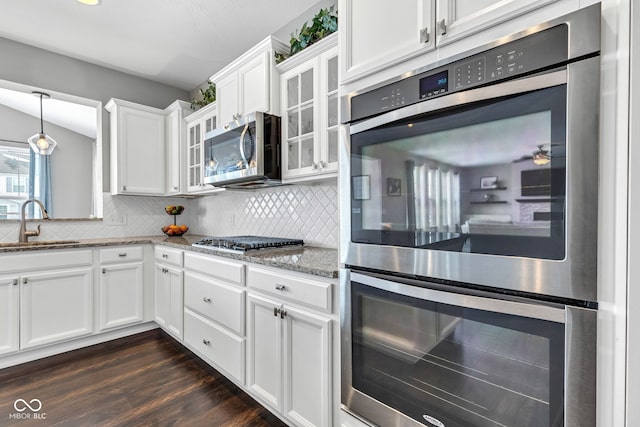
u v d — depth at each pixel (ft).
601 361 2.31
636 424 2.20
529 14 2.60
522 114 2.58
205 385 6.55
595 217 2.28
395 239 3.48
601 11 2.25
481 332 2.87
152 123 10.57
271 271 5.38
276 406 5.25
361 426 3.88
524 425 2.65
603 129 2.25
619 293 2.22
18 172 14.73
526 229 2.58
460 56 2.96
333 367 4.41
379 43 3.69
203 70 10.57
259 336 5.64
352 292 3.95
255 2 7.25
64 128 15.84
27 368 7.23
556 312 2.45
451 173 3.01
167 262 8.74
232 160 7.41
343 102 4.00
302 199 7.88
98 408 5.75
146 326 9.60
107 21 7.91
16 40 8.73
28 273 7.53
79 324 8.25
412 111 3.26
